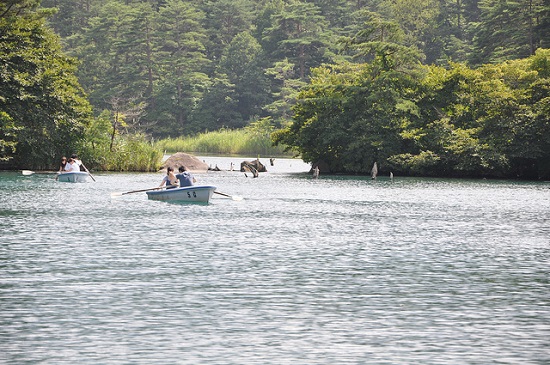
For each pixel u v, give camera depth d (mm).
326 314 22984
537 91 108688
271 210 55594
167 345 19531
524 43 184750
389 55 116125
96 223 45969
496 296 25703
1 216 48969
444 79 113312
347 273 29891
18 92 99312
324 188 80750
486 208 58594
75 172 85625
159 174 103375
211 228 44219
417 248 36969
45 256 33094
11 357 18438
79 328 21125
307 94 119625
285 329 21203
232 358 18500
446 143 106562
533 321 22250
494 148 103000
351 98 114000
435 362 18297
